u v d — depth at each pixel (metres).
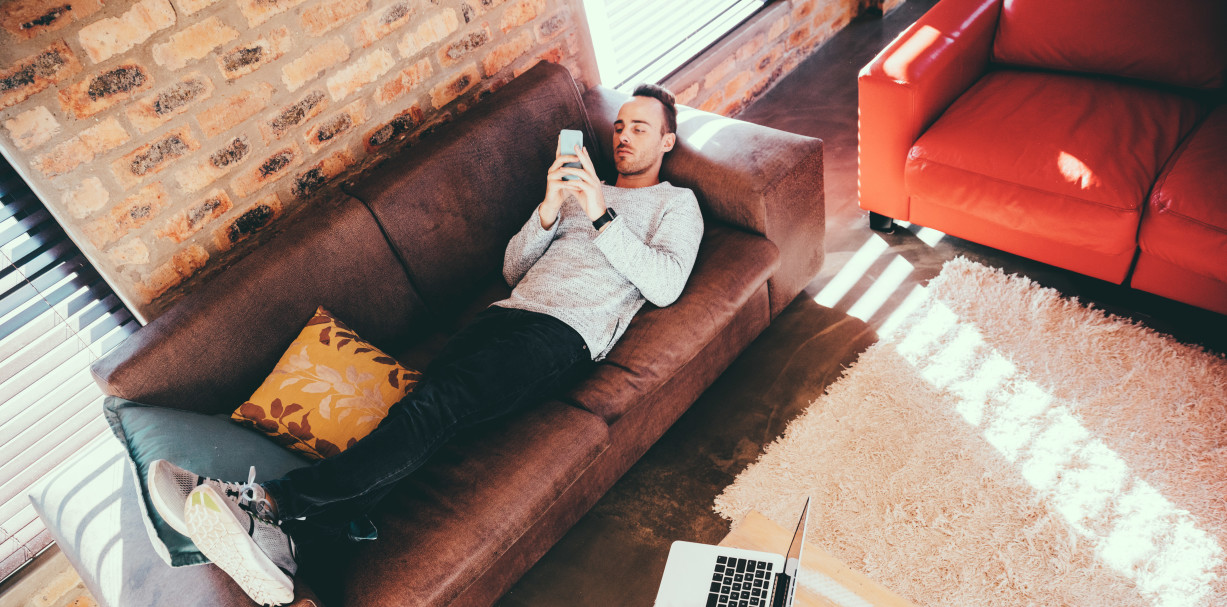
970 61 2.18
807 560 1.26
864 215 2.53
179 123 1.74
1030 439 1.73
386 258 1.89
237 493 1.29
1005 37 2.21
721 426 1.98
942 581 1.54
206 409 1.68
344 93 2.00
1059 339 1.93
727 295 1.85
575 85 2.21
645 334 1.79
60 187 1.61
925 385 1.91
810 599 1.22
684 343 1.78
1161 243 1.71
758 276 1.91
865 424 1.87
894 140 2.13
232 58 1.77
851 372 2.00
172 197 1.78
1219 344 1.84
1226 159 1.67
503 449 1.60
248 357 1.72
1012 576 1.51
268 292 1.72
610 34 2.65
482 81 2.30
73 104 1.58
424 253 1.95
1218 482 1.56
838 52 3.42
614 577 1.73
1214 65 1.88
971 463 1.72
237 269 1.73
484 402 1.61
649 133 1.99
